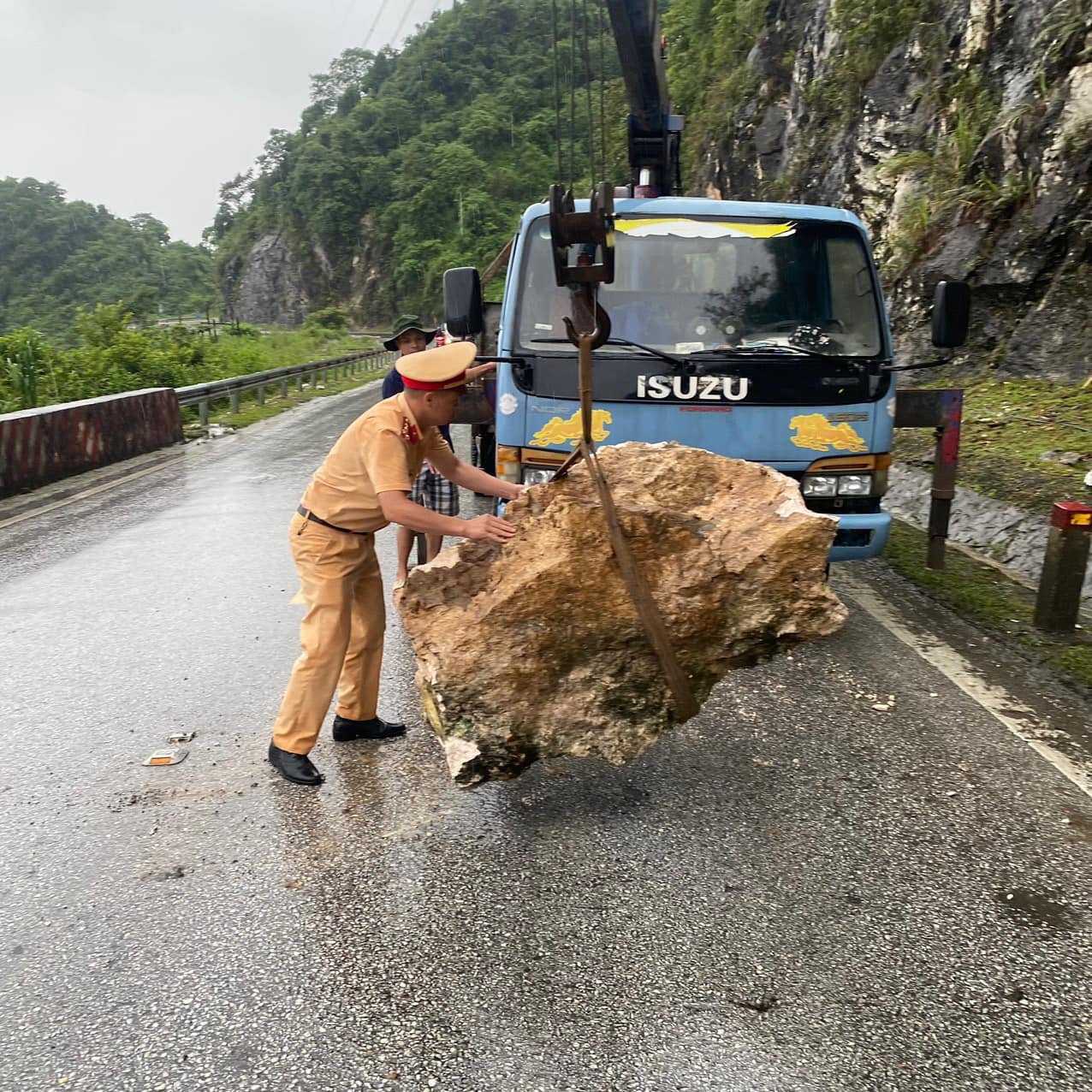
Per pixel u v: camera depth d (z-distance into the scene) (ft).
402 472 10.78
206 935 8.91
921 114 48.39
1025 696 14.30
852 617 17.83
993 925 8.98
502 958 8.52
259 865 10.09
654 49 24.31
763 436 15.70
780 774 11.98
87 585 21.13
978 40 43.57
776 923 9.00
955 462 19.75
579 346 9.97
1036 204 35.35
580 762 12.35
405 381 10.94
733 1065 7.27
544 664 10.39
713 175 90.38
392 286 336.90
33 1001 8.05
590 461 10.10
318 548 11.56
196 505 29.66
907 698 14.19
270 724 13.74
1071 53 35.65
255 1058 7.39
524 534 10.46
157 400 42.98
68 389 54.54
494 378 17.74
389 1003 7.98
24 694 15.02
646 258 16.72
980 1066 7.27
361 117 377.91
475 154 330.95
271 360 90.43
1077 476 23.65
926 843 10.38
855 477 16.01
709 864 10.02
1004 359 35.29
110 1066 7.32
